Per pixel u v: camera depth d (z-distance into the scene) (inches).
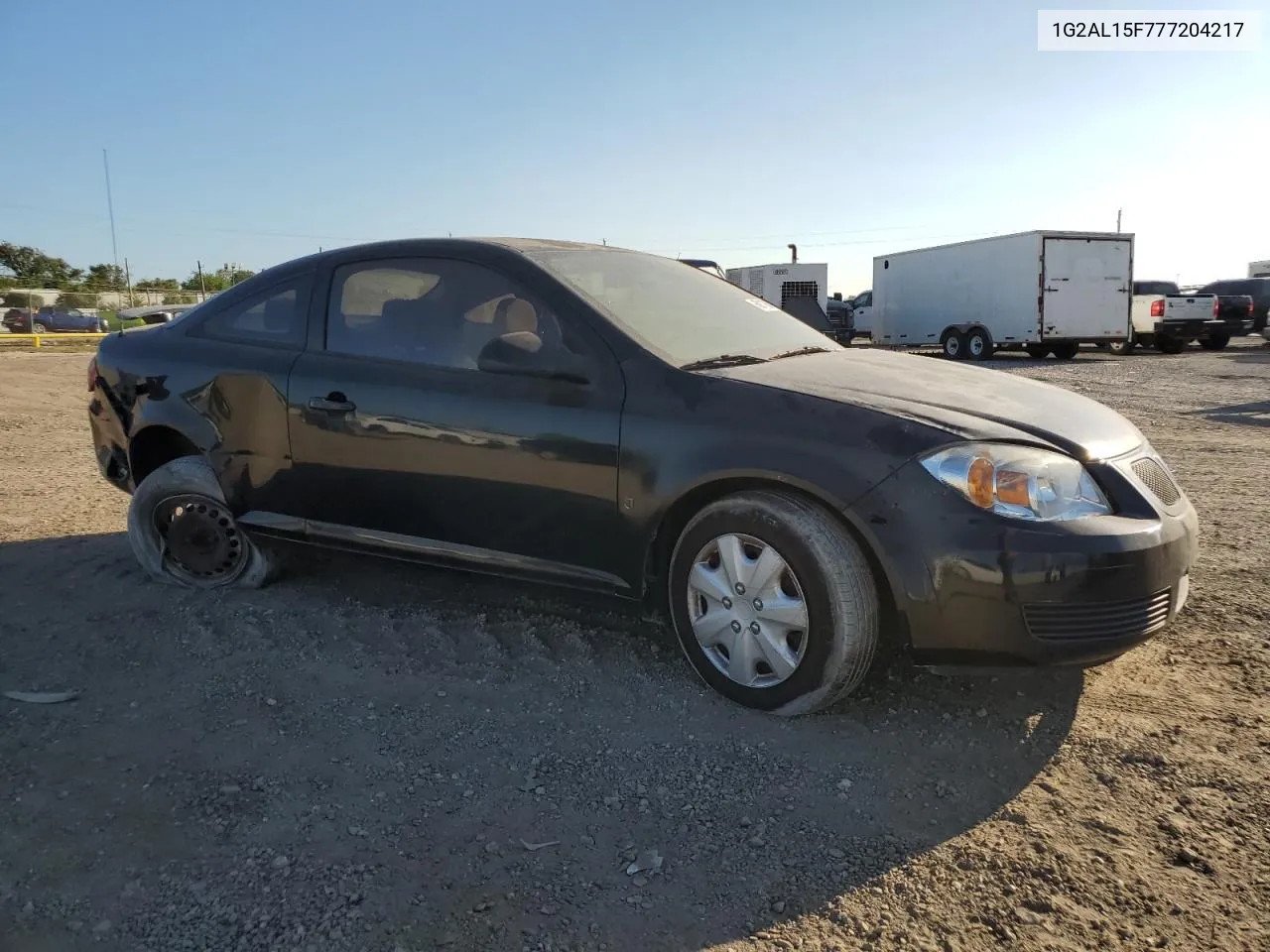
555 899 85.4
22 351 953.5
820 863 90.7
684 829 96.3
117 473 178.9
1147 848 92.3
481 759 110.3
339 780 105.3
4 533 210.7
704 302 156.9
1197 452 314.2
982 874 88.7
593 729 117.6
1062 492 109.7
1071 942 79.7
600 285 143.0
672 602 127.1
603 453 125.1
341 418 145.6
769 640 117.3
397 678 132.3
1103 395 494.0
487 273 141.6
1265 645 139.7
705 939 80.5
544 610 158.1
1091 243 784.9
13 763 108.8
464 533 138.6
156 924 81.8
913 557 108.0
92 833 95.0
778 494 116.2
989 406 121.6
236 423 157.1
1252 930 80.7
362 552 149.6
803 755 110.7
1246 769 105.9
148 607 160.7
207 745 113.4
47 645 144.3
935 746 112.4
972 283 845.2
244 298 165.0
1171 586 113.0
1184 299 831.1
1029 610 106.1
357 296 151.8
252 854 91.7
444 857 91.4
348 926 81.4
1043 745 112.2
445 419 136.4
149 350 169.8
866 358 146.8
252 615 156.1
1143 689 126.1
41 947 79.0
